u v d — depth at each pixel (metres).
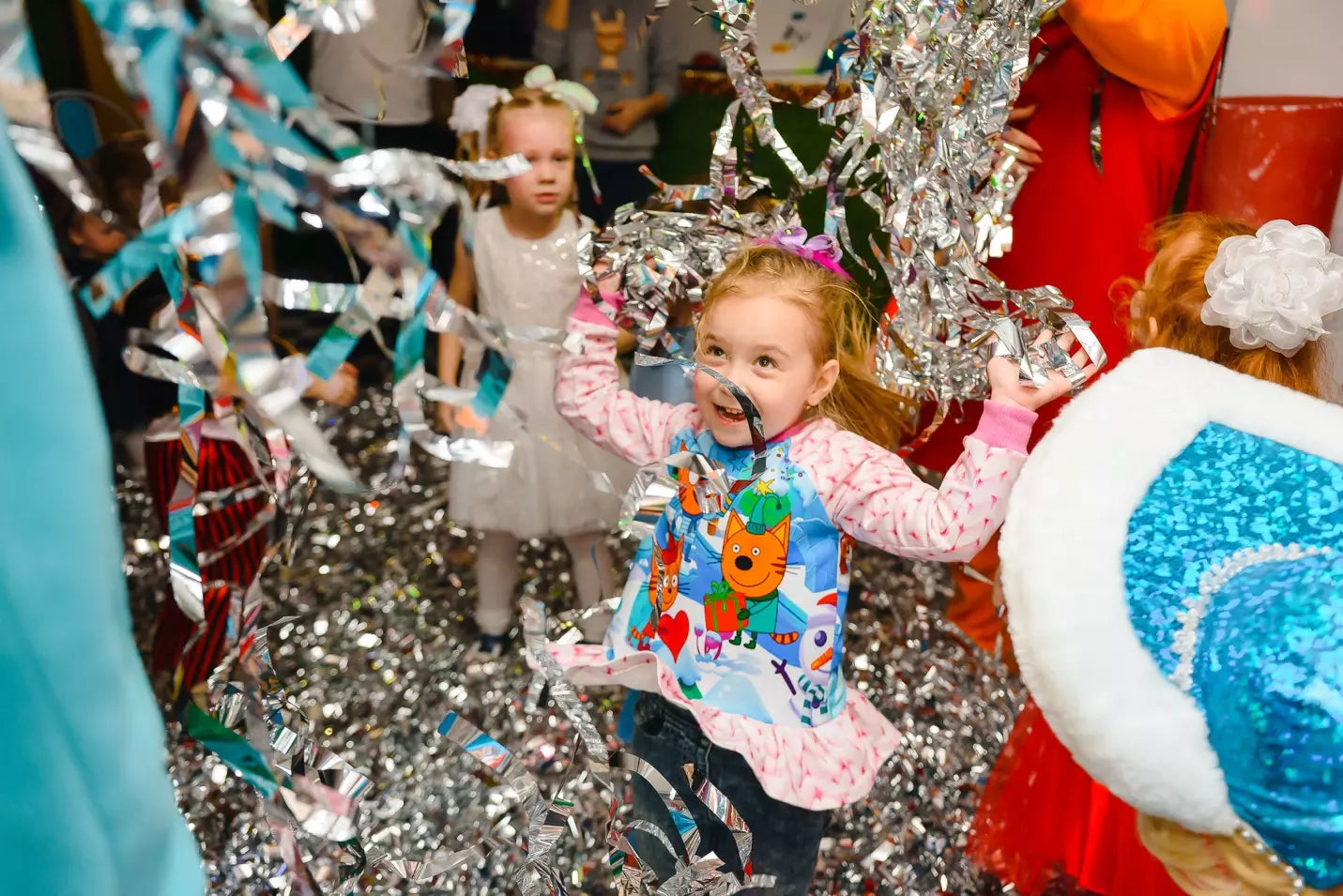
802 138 1.75
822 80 1.74
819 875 1.49
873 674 1.90
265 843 1.44
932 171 1.22
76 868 0.40
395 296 0.72
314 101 0.62
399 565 2.18
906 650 1.97
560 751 1.67
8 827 0.39
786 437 1.18
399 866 0.95
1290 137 1.82
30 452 0.37
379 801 1.56
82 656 0.39
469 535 2.28
